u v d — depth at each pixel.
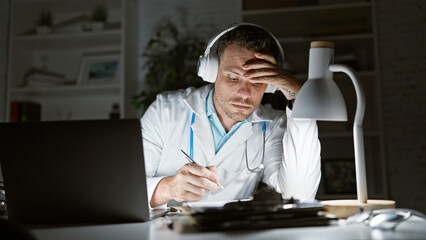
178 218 1.22
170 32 4.32
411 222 1.07
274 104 3.11
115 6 4.26
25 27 4.39
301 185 1.60
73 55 4.43
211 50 1.78
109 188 1.14
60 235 0.95
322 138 4.08
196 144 1.91
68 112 4.38
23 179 1.16
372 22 3.81
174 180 1.54
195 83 3.84
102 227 1.07
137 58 4.34
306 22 4.14
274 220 0.97
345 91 3.92
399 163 3.88
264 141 1.91
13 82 4.13
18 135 1.16
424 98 3.89
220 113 1.93
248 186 1.96
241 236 0.88
